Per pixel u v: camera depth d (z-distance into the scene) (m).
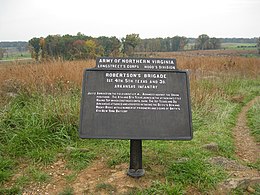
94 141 5.17
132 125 3.53
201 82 10.25
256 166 4.41
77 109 5.80
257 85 13.00
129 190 3.55
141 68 3.96
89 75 3.73
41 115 5.46
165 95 3.69
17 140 4.71
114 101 3.63
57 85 7.28
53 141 4.98
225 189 3.66
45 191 3.61
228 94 10.46
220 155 4.80
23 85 7.45
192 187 3.67
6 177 3.85
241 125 7.00
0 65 9.59
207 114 7.21
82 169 4.16
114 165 4.23
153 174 3.91
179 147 4.99
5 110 5.57
